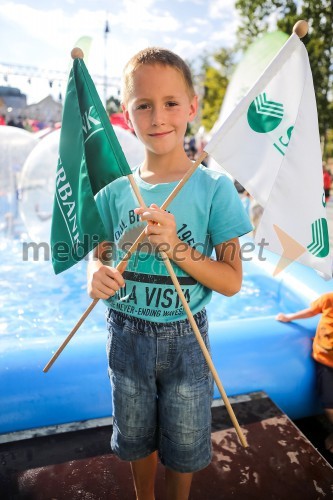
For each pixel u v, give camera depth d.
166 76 1.16
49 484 1.56
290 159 1.29
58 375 1.90
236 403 2.05
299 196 1.31
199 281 1.19
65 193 1.33
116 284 1.15
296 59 1.25
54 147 4.46
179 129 1.22
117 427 1.31
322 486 1.59
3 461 1.65
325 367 2.15
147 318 1.22
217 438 1.81
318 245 1.34
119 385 1.28
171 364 1.23
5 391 1.83
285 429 1.88
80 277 4.26
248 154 1.27
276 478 1.62
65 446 1.74
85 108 1.29
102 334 2.16
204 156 1.16
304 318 2.30
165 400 1.25
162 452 1.30
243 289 3.93
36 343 2.04
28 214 4.48
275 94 1.26
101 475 1.60
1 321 3.29
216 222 1.22
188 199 1.21
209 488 1.57
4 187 5.05
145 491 1.41
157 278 1.22
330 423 2.29
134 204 1.27
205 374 1.25
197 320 1.26
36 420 1.86
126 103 1.27
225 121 1.25
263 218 1.31
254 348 2.19
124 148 4.35
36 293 3.83
